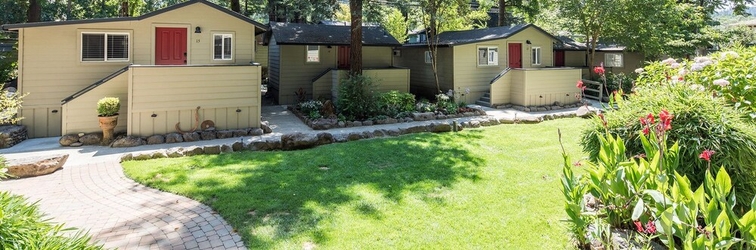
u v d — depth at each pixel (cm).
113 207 495
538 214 450
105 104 883
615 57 2158
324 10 1426
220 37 1232
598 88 1705
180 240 400
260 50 2275
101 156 779
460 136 922
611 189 338
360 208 474
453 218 443
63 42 1028
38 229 223
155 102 934
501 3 2409
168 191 547
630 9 1731
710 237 249
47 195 544
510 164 670
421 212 461
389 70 1469
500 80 1540
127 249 382
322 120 1146
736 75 450
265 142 818
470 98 1630
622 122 406
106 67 1080
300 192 530
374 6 1430
